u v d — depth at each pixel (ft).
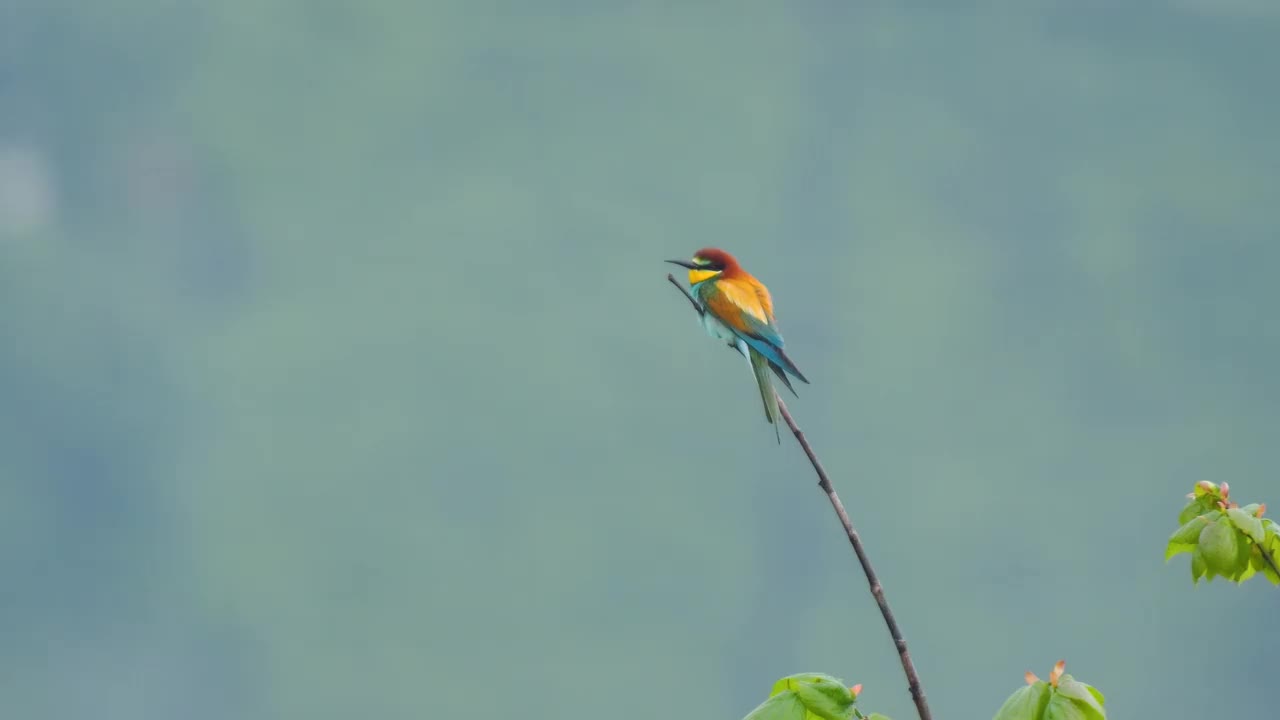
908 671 9.85
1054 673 8.55
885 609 10.03
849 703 8.88
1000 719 8.46
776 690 9.07
